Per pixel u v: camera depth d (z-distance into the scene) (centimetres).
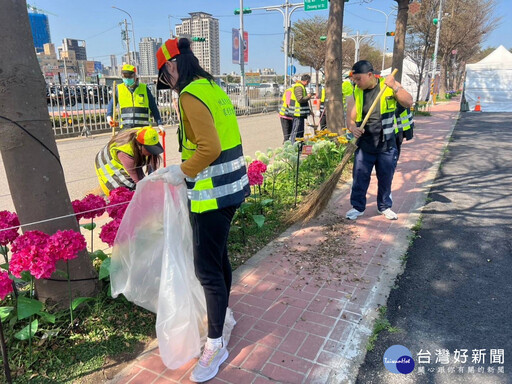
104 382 229
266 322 283
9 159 249
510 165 772
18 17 235
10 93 239
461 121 1605
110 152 420
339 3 773
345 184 630
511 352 255
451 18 2933
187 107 203
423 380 233
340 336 268
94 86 1380
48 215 260
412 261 376
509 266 366
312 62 3616
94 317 274
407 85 2628
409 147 983
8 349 243
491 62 2058
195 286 249
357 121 445
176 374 236
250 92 2314
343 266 362
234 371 237
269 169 534
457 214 499
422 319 289
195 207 218
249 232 434
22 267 222
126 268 243
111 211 295
